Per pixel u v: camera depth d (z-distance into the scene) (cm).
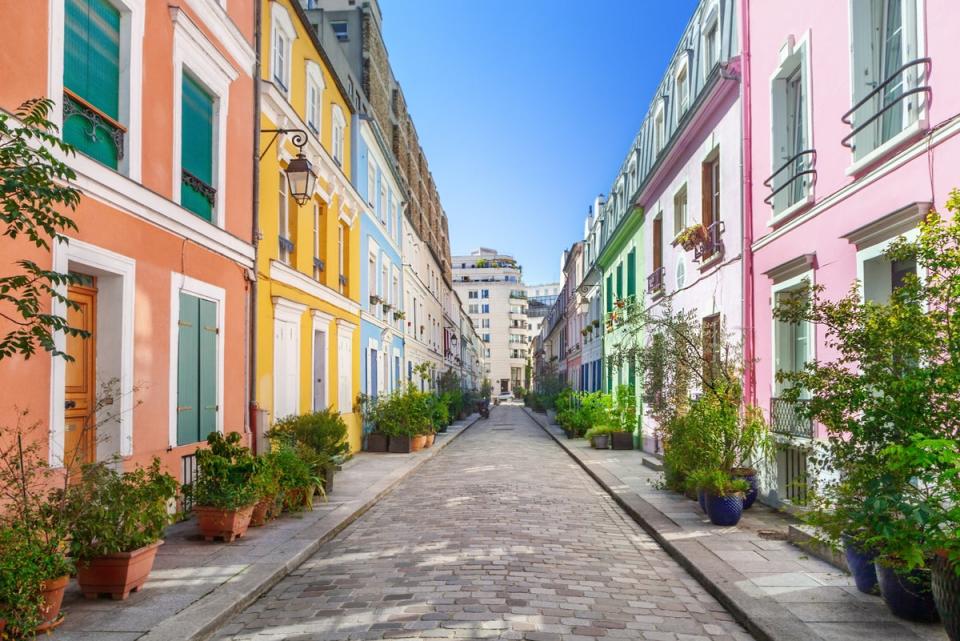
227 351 1009
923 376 423
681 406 1057
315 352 1584
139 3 756
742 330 1045
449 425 3197
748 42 1063
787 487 916
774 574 607
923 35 612
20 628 409
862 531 484
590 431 1975
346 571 650
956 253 421
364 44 2258
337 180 1667
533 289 16512
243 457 774
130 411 731
